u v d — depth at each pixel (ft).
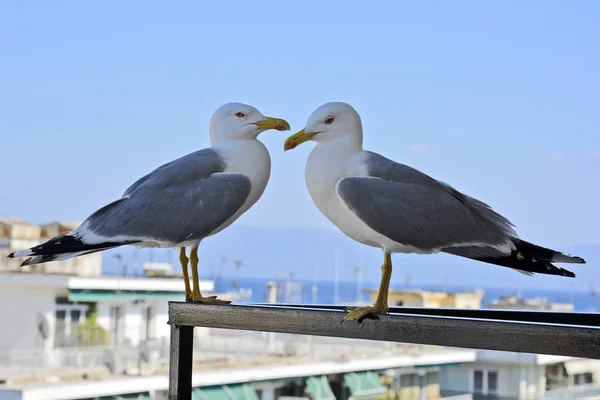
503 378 35.47
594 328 5.36
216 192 8.20
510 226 7.65
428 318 6.04
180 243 8.18
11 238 45.01
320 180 7.65
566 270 7.23
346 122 7.68
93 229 8.21
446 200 7.43
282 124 8.41
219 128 8.59
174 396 7.32
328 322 6.50
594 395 34.19
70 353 38.32
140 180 8.70
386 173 7.50
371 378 40.40
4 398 32.86
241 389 38.11
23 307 39.19
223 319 7.02
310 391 39.58
